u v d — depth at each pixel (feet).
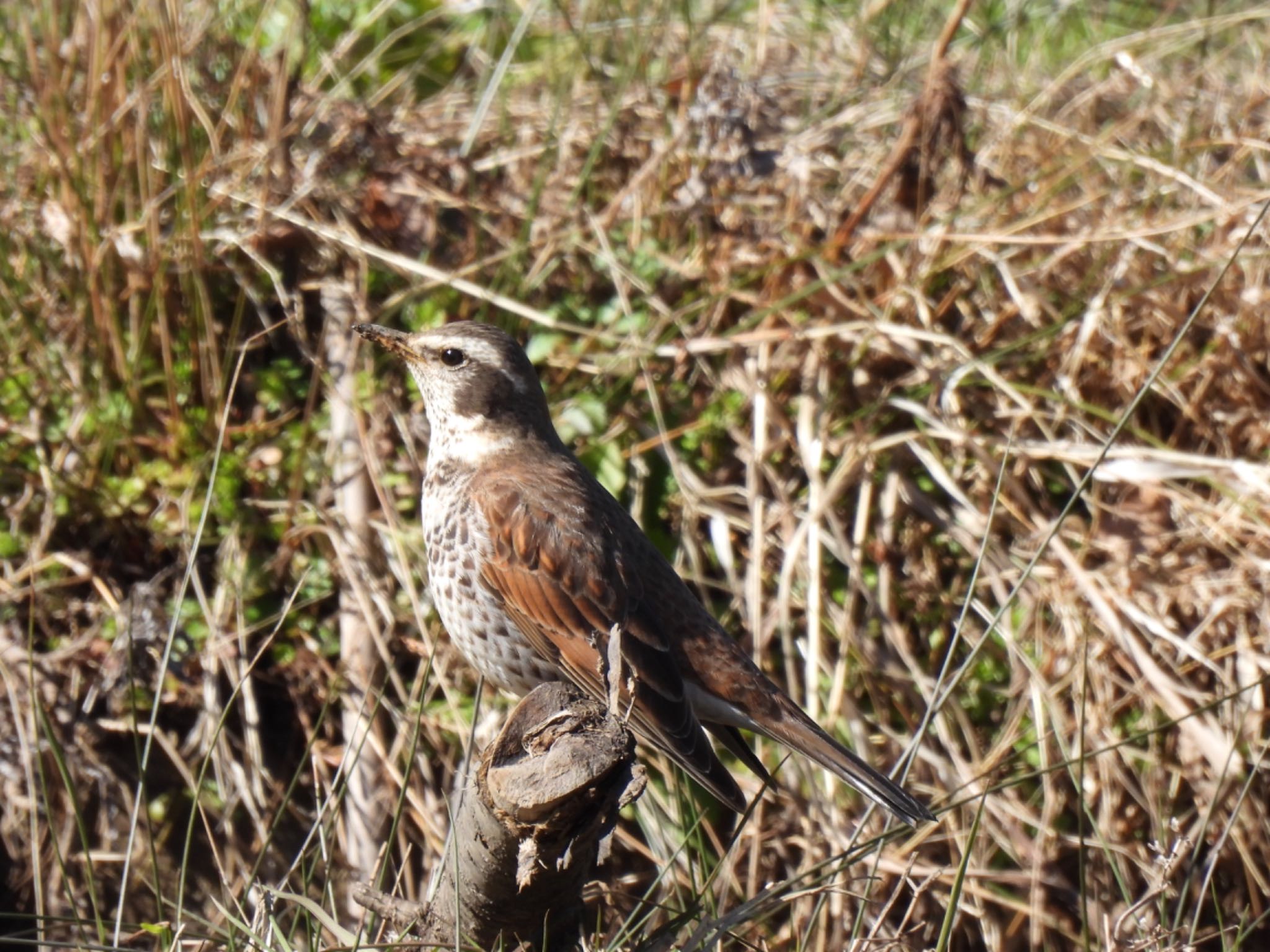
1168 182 40.04
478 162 39.99
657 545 34.53
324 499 33.76
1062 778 32.65
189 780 30.66
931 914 31.60
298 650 32.71
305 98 39.63
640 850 31.09
